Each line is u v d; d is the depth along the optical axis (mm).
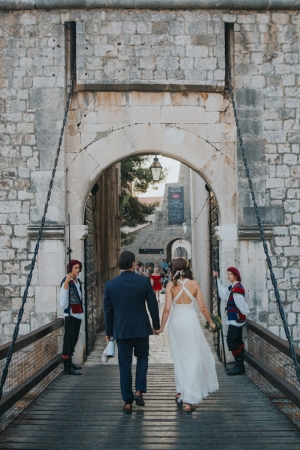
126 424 4895
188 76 7887
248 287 7809
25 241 7785
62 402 5625
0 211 7828
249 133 7941
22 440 4492
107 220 12781
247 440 4492
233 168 8055
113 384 6430
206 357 5453
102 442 4441
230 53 8109
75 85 8078
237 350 7059
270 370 5867
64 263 7758
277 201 7887
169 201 26641
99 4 7773
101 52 7891
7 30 7930
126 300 5188
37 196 7824
